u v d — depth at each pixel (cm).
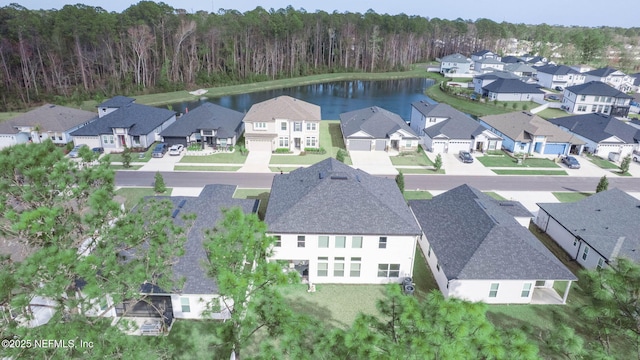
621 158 6081
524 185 4997
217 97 10575
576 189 4916
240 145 6131
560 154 6150
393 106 9750
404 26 15688
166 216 1939
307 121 5897
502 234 2912
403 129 6009
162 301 2564
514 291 2792
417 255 3403
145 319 2572
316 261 2998
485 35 19012
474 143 6125
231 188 3759
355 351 1248
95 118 6694
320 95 11012
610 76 11538
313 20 13988
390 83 13012
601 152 6122
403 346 1216
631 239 3186
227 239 1733
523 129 6250
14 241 1745
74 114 6425
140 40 10238
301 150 5988
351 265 3012
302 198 3083
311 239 2934
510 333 1310
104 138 5844
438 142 6094
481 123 7131
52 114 6062
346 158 5719
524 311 2742
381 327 1390
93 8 10644
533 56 17238
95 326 1436
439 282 2991
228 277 1535
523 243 2877
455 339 1211
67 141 5941
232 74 11900
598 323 1552
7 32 8781
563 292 2966
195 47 11562
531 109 9169
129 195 4372
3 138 5759
